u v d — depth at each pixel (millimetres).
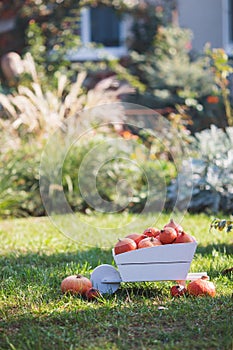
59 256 5359
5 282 4426
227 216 7371
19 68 9484
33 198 8094
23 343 3223
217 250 5461
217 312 3627
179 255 4082
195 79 10695
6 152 8273
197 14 13289
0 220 7652
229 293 4066
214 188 7590
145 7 12453
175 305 3793
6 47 12039
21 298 4035
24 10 11688
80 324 3510
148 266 4082
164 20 12477
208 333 3311
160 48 12078
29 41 11438
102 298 4016
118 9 12273
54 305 3859
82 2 11797
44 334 3340
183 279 4109
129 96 10961
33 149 8391
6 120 8906
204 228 6477
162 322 3518
